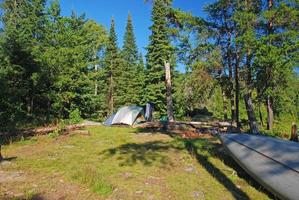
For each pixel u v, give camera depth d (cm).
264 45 1512
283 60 1517
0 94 2227
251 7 1781
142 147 1307
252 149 854
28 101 2470
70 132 1734
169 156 1123
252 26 1722
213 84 2192
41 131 1784
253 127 1730
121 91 4284
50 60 2452
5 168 921
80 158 1073
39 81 2414
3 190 728
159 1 2388
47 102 2623
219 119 3048
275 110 2444
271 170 705
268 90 1683
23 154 1152
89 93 2859
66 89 2630
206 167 967
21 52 2350
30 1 2767
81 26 2864
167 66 2606
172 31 2134
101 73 3050
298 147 770
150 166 977
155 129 1956
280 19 1644
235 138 990
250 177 858
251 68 1658
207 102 2542
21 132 1762
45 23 2677
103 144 1377
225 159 1060
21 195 698
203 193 732
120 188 755
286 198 611
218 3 1914
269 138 923
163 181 821
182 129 1914
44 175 856
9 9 3023
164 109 3519
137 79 4381
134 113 2206
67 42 2633
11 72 2264
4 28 2650
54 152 1183
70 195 704
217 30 2016
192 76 2178
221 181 825
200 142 1369
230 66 2052
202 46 2033
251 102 1756
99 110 3294
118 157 1099
